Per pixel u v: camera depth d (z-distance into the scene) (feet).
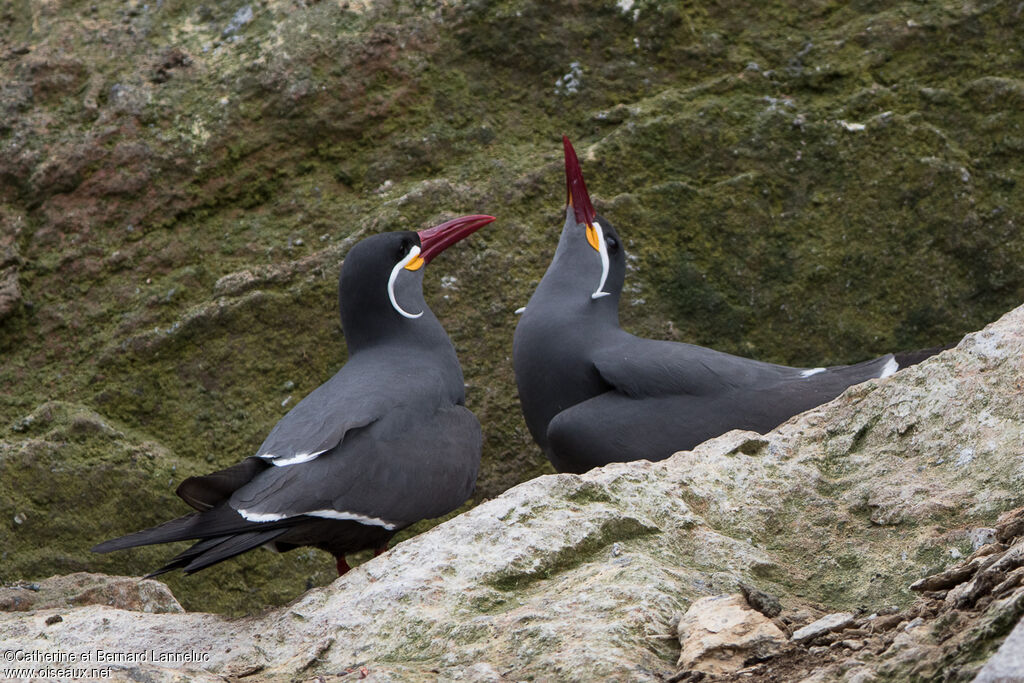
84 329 42.45
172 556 39.11
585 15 45.96
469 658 20.36
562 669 19.47
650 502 23.65
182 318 41.91
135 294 42.65
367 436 26.91
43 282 42.96
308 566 39.14
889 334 43.24
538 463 41.70
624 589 21.16
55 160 43.78
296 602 22.88
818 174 44.47
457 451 28.37
